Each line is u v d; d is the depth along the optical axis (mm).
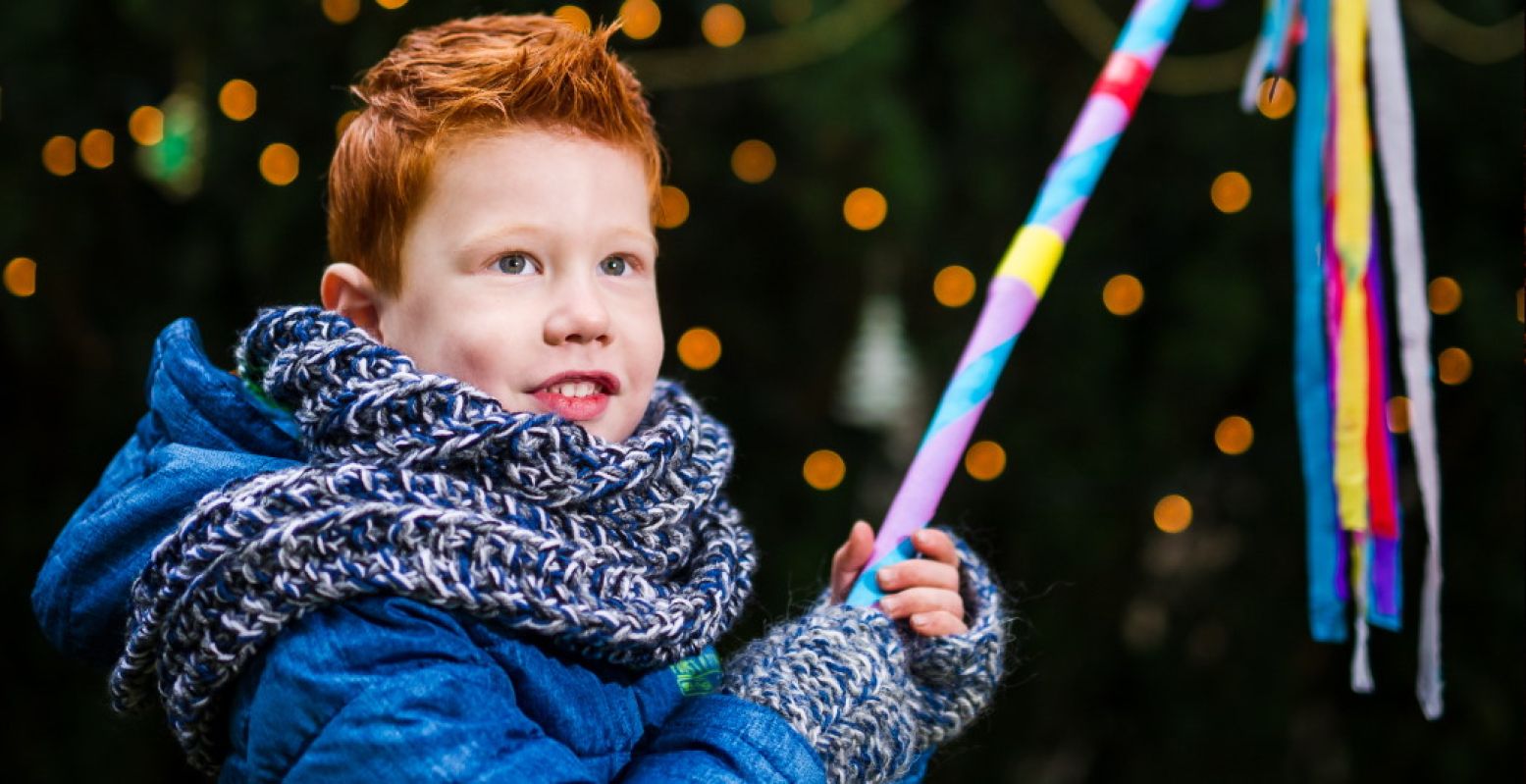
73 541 1217
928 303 3129
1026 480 3102
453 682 1053
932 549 1347
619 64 1258
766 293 3090
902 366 3230
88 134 2736
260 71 2746
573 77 1188
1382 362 1574
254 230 2723
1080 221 3059
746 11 2803
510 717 1065
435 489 1090
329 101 2775
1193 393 3086
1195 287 2973
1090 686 3182
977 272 3043
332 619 1077
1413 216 1563
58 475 2949
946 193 3004
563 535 1123
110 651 1232
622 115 1209
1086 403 3082
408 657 1062
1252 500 3197
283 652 1078
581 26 2668
